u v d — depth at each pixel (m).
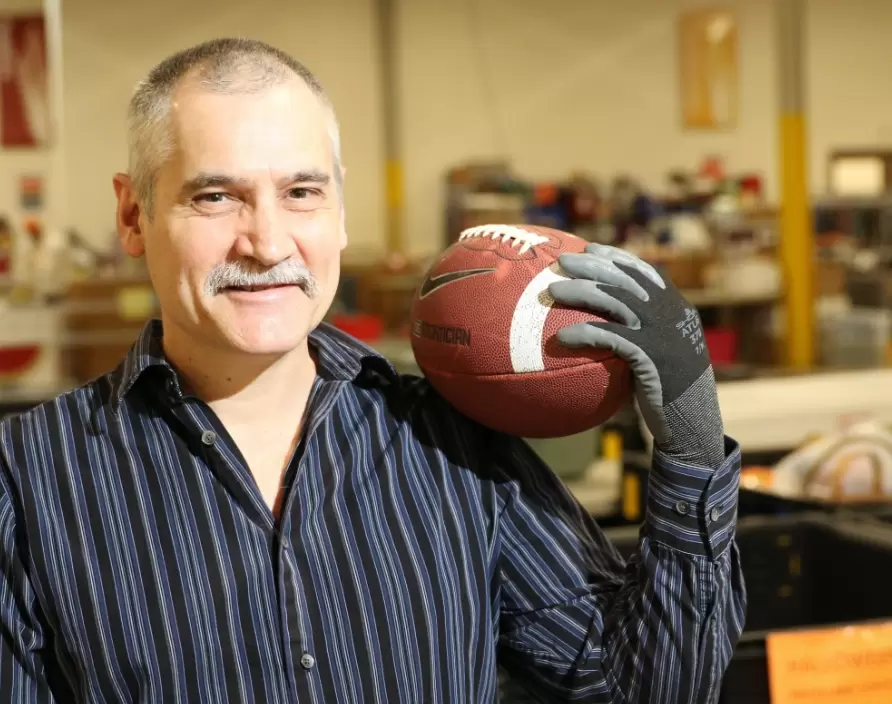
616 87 8.54
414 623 1.07
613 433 2.97
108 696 1.00
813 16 8.58
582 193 7.36
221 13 7.62
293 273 1.06
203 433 1.08
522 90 8.42
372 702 1.04
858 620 1.78
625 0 8.47
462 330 1.15
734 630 1.13
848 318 6.62
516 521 1.19
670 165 8.63
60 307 4.78
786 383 2.80
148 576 1.02
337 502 1.10
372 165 8.15
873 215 7.91
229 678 1.01
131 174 1.11
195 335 1.09
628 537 1.81
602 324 1.09
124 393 1.09
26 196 6.22
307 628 1.03
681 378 1.09
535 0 8.36
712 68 8.53
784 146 6.96
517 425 1.18
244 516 1.07
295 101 1.07
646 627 1.09
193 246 1.04
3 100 6.04
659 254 6.57
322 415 1.15
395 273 6.57
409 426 1.20
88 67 7.27
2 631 1.02
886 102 8.78
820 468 2.12
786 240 6.87
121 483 1.06
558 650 1.15
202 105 1.04
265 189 1.04
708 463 1.11
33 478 1.06
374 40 8.05
